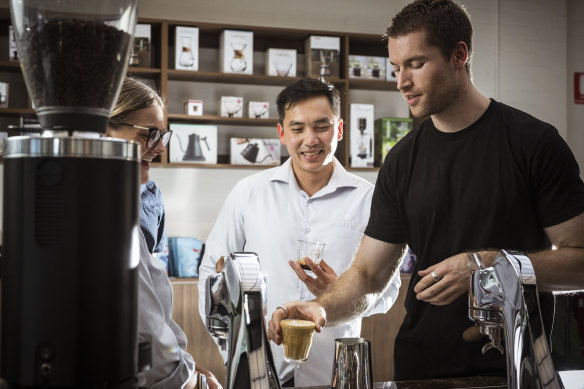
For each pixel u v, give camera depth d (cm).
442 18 157
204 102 491
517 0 553
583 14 572
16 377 68
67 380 67
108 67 70
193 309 411
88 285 67
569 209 159
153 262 131
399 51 161
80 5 68
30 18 67
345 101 494
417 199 177
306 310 136
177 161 462
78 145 67
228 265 95
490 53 550
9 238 69
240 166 473
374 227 188
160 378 117
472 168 169
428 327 175
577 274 152
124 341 71
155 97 156
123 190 70
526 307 92
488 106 170
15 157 68
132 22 73
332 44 491
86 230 67
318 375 221
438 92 162
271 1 504
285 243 239
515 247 168
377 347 424
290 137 232
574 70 570
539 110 558
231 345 93
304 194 242
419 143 181
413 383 142
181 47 461
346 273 186
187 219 482
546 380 90
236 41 471
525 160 163
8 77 452
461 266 134
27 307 67
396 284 245
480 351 167
